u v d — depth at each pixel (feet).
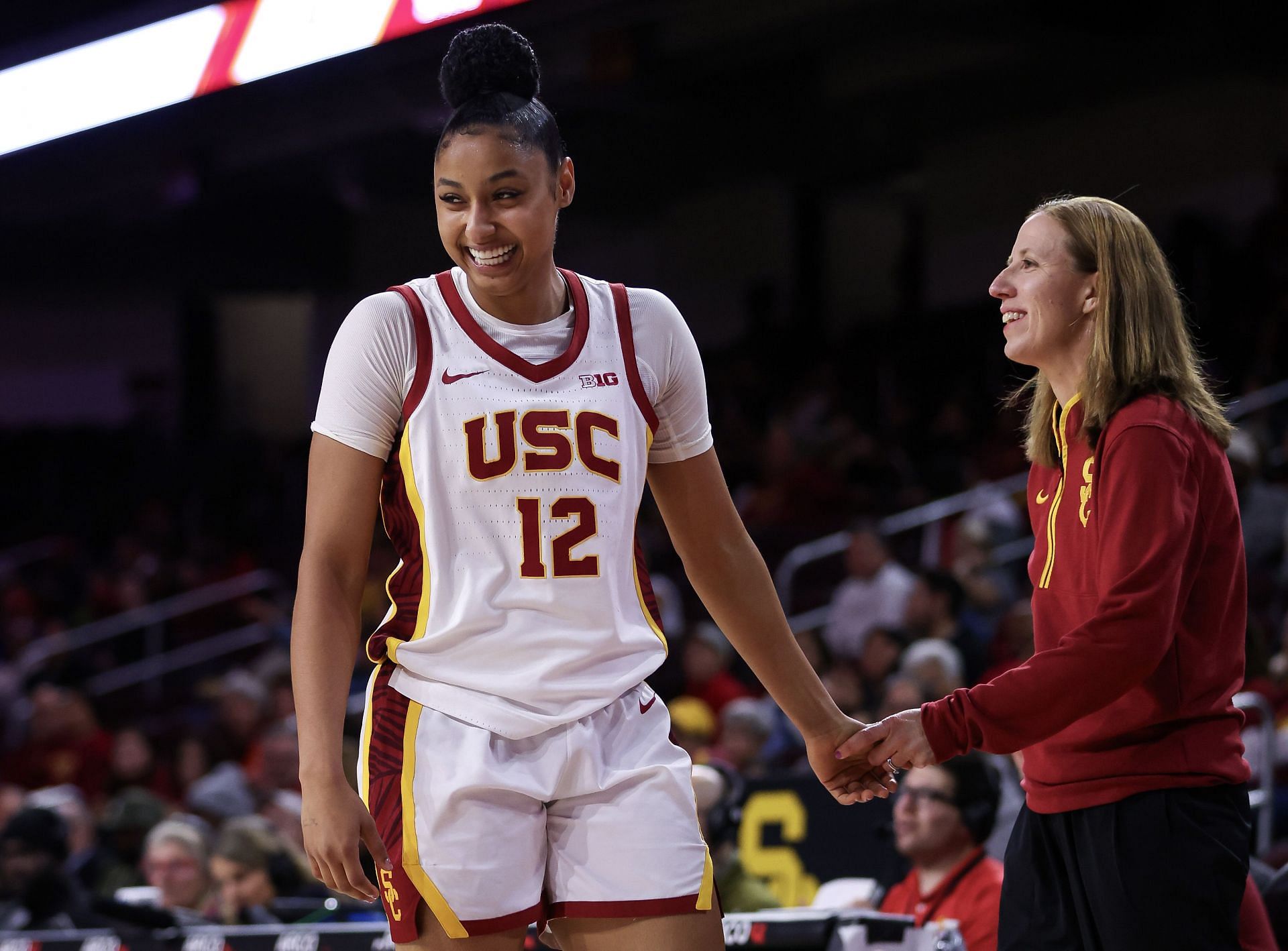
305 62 73.05
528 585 16.34
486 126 16.39
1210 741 17.88
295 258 126.62
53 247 123.85
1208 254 101.45
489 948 15.99
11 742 82.99
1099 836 17.89
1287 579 58.39
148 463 130.52
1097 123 112.27
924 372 115.55
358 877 15.46
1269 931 18.31
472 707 16.14
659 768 16.53
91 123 82.02
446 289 17.19
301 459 128.47
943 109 108.99
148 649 97.50
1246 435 65.05
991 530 72.95
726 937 22.67
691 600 84.23
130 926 28.66
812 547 77.46
